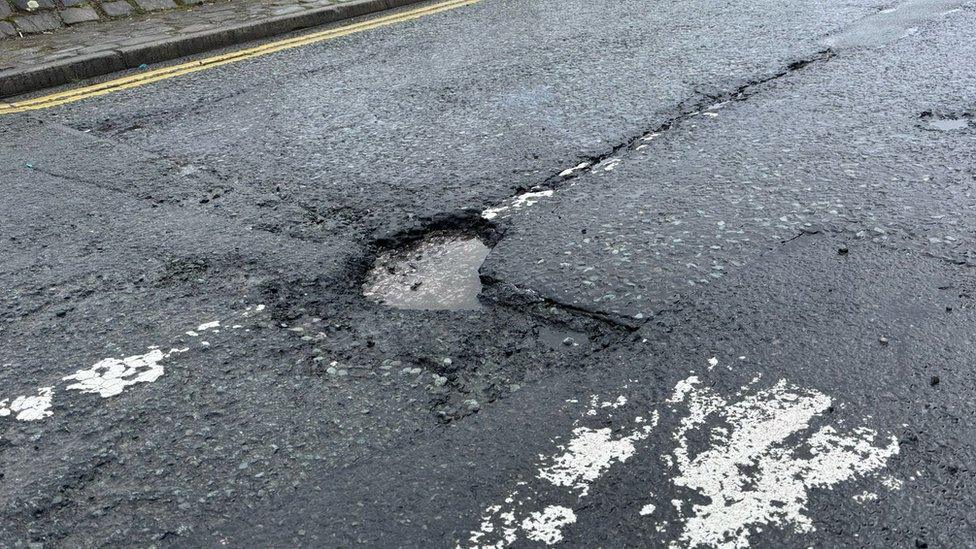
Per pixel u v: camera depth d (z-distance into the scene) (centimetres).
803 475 216
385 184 418
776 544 197
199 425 251
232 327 301
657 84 541
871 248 315
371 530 209
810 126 445
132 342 297
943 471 213
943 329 265
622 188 388
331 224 379
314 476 228
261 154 477
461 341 282
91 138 533
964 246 311
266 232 375
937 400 237
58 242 382
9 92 665
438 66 639
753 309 284
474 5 881
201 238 374
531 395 253
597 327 284
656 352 268
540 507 213
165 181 448
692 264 314
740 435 231
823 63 556
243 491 224
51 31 813
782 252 318
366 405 254
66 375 281
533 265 326
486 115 512
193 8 889
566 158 432
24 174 474
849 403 239
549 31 726
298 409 254
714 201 365
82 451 244
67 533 214
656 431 235
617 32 699
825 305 283
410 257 348
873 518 201
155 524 216
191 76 670
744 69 557
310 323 300
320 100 575
